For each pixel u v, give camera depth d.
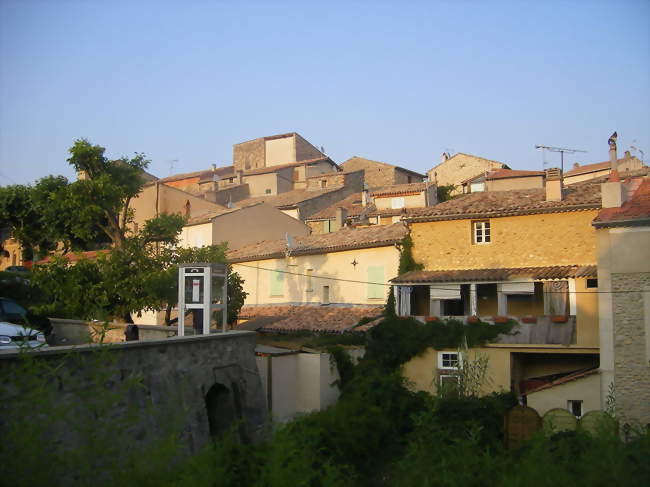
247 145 74.62
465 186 54.31
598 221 22.61
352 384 24.19
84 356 13.49
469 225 28.09
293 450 10.41
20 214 30.41
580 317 24.03
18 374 10.66
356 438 19.56
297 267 34.34
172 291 23.95
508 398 23.83
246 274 37.31
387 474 18.91
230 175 66.75
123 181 24.73
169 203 44.53
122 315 23.53
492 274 26.09
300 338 29.08
